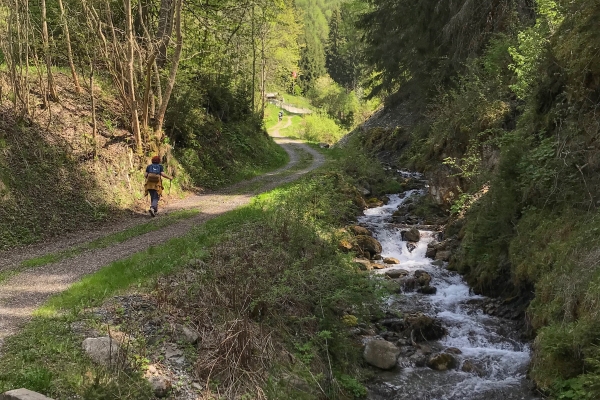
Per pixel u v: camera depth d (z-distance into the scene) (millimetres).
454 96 16281
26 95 12758
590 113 7645
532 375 6281
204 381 5316
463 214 12133
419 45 21203
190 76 20375
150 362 5309
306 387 5789
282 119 68312
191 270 7938
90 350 5121
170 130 18125
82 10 15094
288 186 17578
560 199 7898
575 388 5414
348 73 82812
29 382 4367
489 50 15414
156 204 12992
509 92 13953
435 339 7797
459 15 16500
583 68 7617
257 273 7523
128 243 10141
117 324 5996
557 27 9625
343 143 37781
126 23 14406
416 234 12516
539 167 8523
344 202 12930
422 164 20047
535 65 10211
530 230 8328
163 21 17328
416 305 8914
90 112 15227
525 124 10305
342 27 43031
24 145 12164
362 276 7785
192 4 19703
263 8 21297
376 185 17953
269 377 5590
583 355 5637
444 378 6699
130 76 14562
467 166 13164
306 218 9867
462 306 8906
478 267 9648
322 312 7086
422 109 23391
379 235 12641
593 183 7367
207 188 18359
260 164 25594
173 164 16781
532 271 7652
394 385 6555
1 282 7461
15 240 10023
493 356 7133
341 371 6656
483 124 13555
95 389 4379
